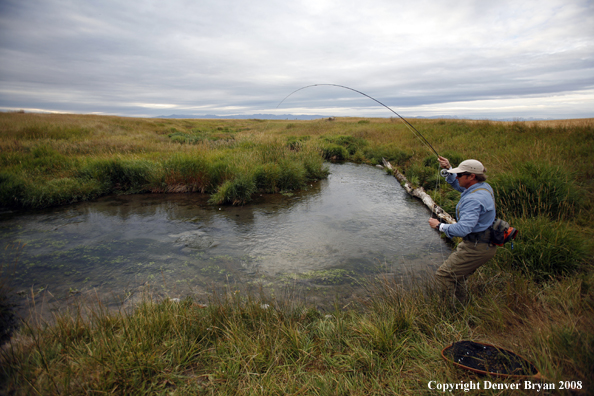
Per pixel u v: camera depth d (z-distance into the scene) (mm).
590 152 8547
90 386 2088
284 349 2570
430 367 2301
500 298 3152
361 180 11008
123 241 5648
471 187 3086
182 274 4438
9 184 7738
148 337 2623
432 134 17047
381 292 3635
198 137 18953
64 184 8328
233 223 6633
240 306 3227
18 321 3223
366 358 2387
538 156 8141
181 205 7988
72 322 2793
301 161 11180
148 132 25797
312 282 4180
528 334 2455
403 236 5844
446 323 2785
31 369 2203
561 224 4242
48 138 15836
